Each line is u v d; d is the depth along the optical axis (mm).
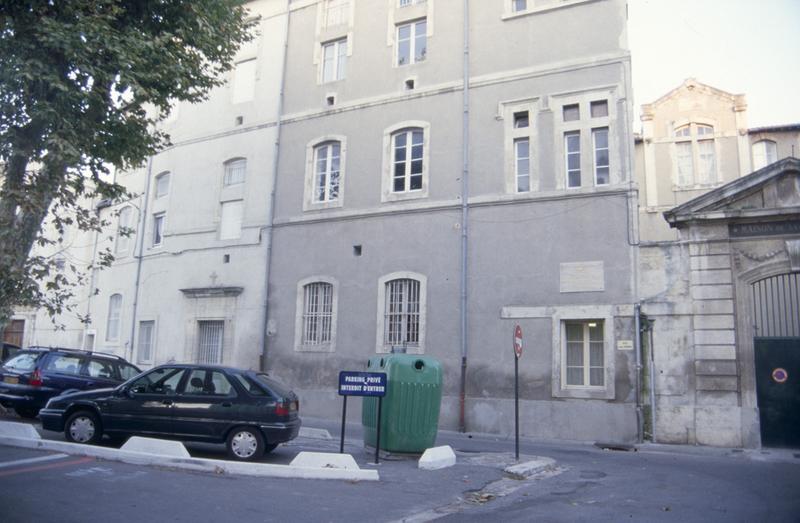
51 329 30391
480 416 17891
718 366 15820
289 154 22859
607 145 17828
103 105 13031
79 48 12133
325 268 21250
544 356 17438
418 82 20656
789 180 15836
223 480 9453
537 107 18688
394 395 12078
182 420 11148
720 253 16250
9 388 14984
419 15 21094
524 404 17391
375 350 19781
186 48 15312
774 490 10258
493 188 18891
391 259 20062
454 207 19281
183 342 23969
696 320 16156
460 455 12945
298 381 21031
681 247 16609
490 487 10086
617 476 11453
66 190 12422
